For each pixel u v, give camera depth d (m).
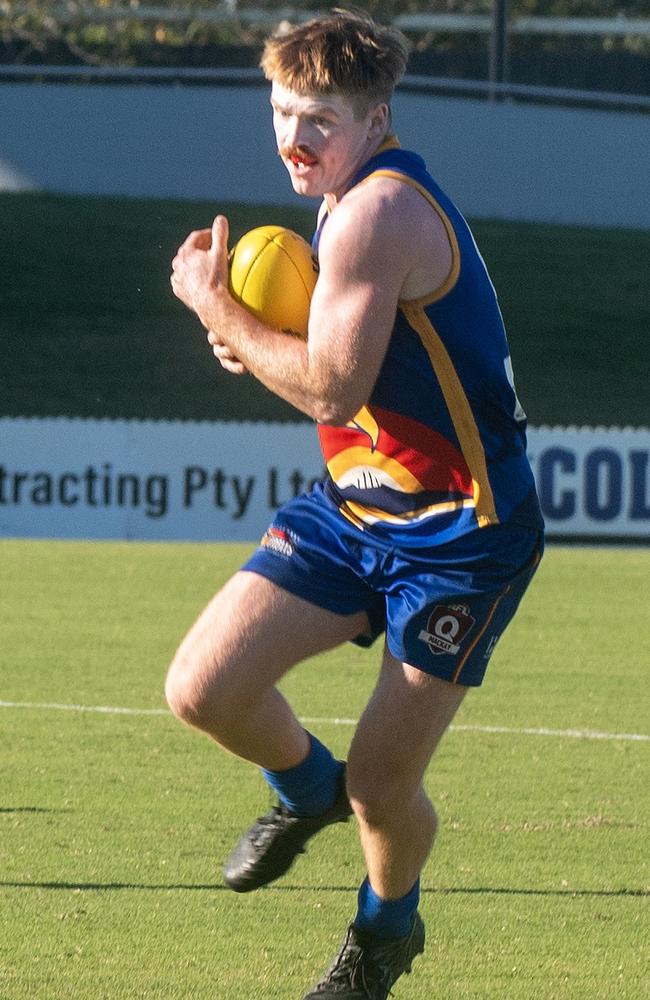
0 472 54.22
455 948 14.88
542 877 17.31
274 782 13.23
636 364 85.62
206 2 125.00
